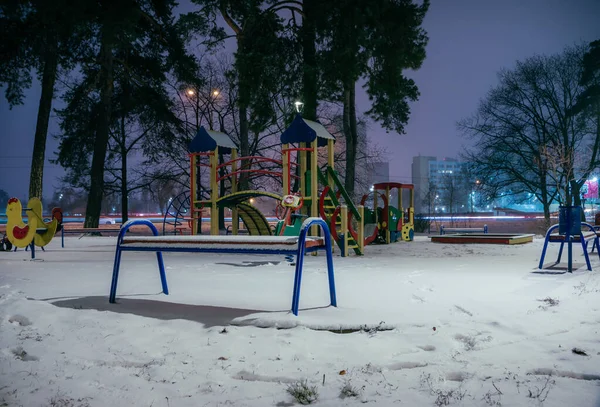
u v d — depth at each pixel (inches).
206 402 113.0
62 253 587.2
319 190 607.8
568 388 114.5
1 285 289.0
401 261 450.9
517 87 1374.3
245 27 1074.1
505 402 106.6
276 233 489.7
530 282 291.9
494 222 2119.8
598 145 1350.9
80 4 935.7
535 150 1349.7
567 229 344.5
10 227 487.2
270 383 125.0
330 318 178.2
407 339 155.9
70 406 111.6
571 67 1358.3
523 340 157.2
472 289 264.8
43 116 1034.7
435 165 6574.8
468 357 140.1
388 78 1056.2
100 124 1124.5
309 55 1043.9
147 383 126.3
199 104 1344.7
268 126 1098.7
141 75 1247.5
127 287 277.4
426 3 1034.7
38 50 1014.4
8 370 138.1
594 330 167.3
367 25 986.1
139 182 1366.9
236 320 179.8
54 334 173.0
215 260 459.8
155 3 1146.7
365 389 117.1
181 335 166.7
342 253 518.3
